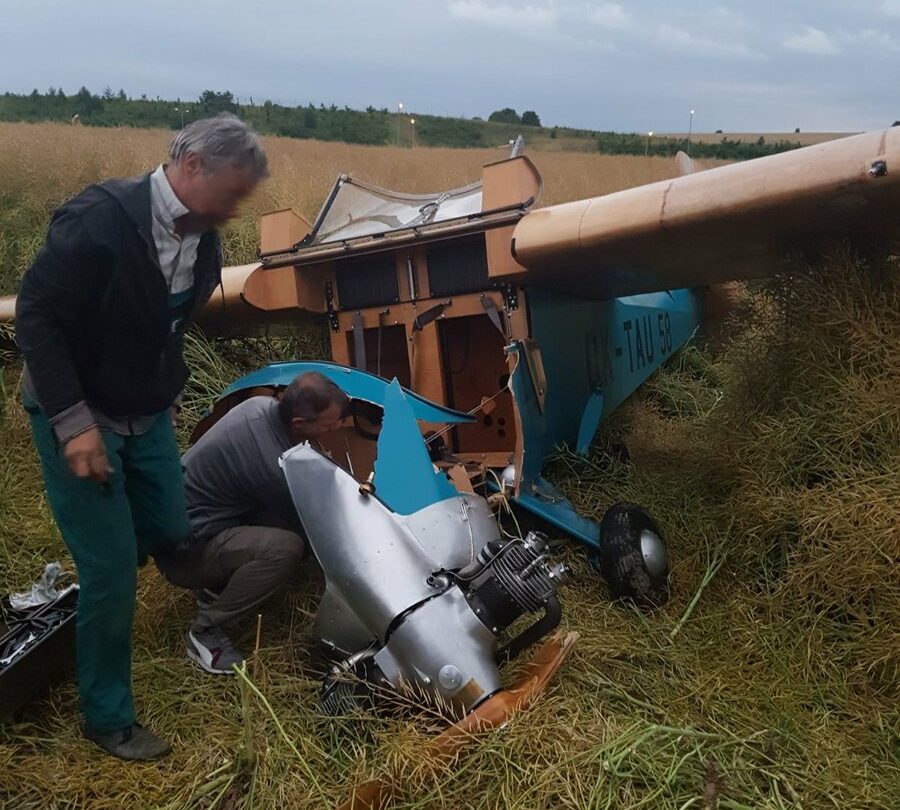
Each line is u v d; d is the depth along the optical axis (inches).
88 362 82.3
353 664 92.1
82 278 75.2
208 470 108.9
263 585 104.1
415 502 100.5
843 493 116.8
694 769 84.6
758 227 118.8
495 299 142.5
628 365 195.8
